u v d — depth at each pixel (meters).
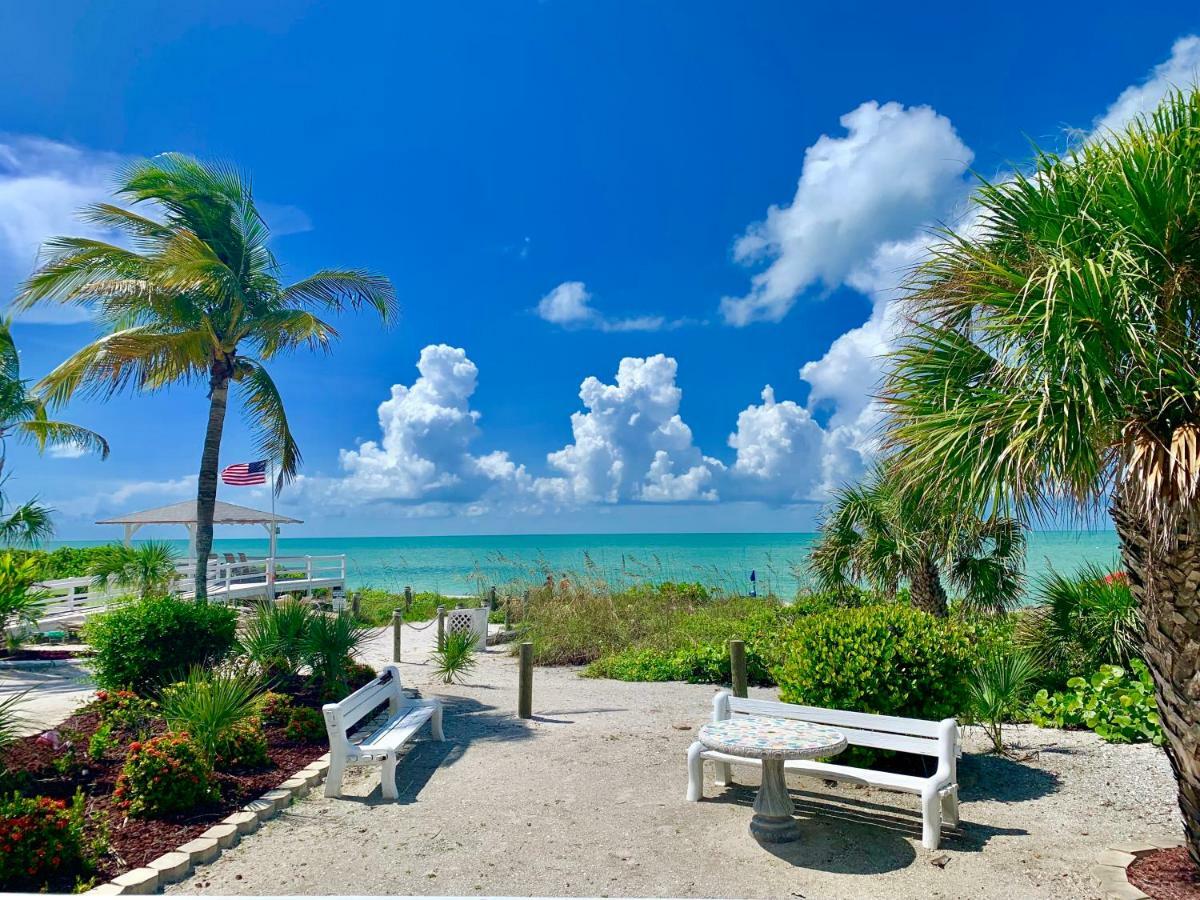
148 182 12.75
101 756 6.26
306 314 13.48
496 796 6.15
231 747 6.41
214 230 13.36
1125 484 3.88
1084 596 8.70
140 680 8.24
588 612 16.22
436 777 6.71
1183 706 4.09
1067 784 6.16
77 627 16.03
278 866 4.74
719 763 6.28
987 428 3.98
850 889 4.41
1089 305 3.67
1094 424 3.58
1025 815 5.52
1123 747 7.12
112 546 23.31
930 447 4.37
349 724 6.42
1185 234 3.78
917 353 4.89
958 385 4.75
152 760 5.34
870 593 13.32
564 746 7.77
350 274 14.02
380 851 5.00
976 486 4.16
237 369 13.76
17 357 16.92
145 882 4.32
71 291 12.25
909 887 4.43
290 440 15.01
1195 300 3.85
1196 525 3.90
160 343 12.33
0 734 5.71
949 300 4.79
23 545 16.14
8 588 10.24
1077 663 8.62
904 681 6.15
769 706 6.12
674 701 10.35
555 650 14.45
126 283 11.62
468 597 24.53
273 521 26.09
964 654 6.38
